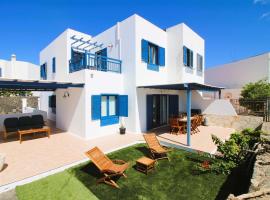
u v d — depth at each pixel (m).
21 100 20.72
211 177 5.22
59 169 5.52
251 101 12.86
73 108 10.12
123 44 10.84
